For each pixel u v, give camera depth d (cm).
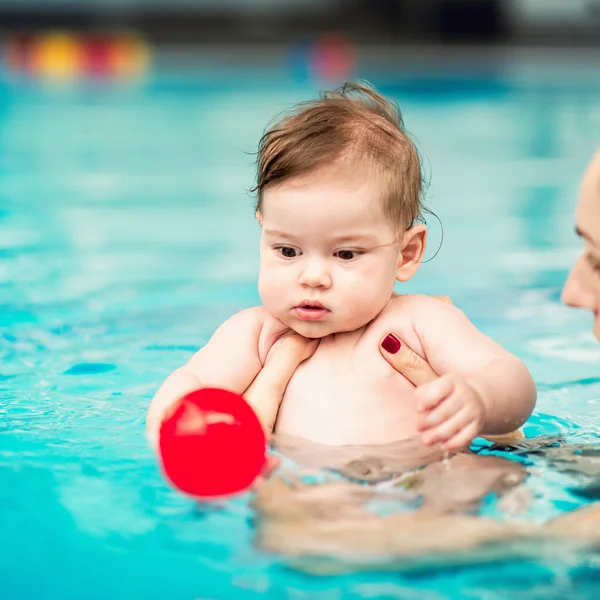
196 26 1628
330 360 271
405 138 277
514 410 254
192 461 211
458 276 485
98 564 197
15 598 184
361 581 188
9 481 239
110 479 240
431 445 235
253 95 1220
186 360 351
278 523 208
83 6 1589
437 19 1658
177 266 506
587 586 185
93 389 317
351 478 232
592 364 353
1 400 304
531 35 1644
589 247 247
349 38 1634
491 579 188
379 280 262
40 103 1165
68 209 646
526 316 417
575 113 1106
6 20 1568
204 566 195
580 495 227
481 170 782
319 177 253
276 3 1645
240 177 764
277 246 261
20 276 480
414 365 264
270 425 262
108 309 423
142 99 1199
